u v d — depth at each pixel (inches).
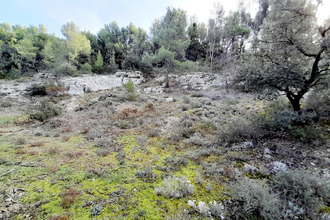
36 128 239.6
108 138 187.9
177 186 99.3
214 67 823.1
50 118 287.1
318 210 82.2
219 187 104.0
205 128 217.6
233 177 112.7
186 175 117.9
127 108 309.9
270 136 167.3
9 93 535.5
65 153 152.9
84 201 90.0
